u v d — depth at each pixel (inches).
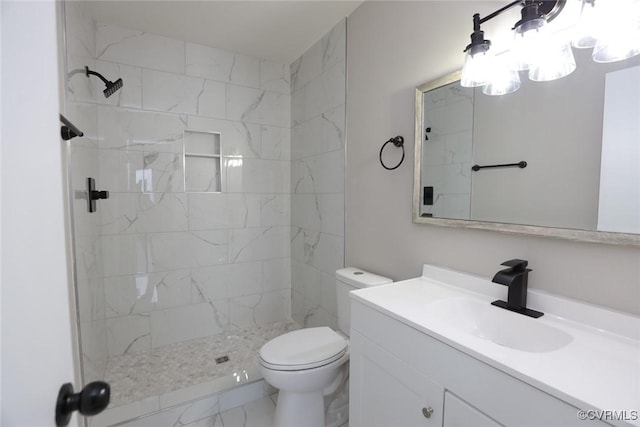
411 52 56.2
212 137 93.0
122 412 59.1
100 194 57.9
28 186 13.1
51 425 14.1
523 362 26.2
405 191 58.6
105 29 75.7
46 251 14.3
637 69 30.1
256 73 96.3
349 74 73.2
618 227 31.7
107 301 78.4
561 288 36.7
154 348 84.8
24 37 12.9
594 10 30.4
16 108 12.4
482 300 42.6
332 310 82.5
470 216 46.7
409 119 57.1
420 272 55.8
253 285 99.4
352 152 73.1
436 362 32.4
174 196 86.2
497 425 26.6
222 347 86.0
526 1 35.0
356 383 45.3
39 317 13.7
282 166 102.7
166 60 83.3
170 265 86.5
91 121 66.2
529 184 39.4
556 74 35.8
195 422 62.2
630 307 31.3
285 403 54.3
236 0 66.7
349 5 69.0
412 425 35.6
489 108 43.6
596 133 33.1
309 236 92.7
